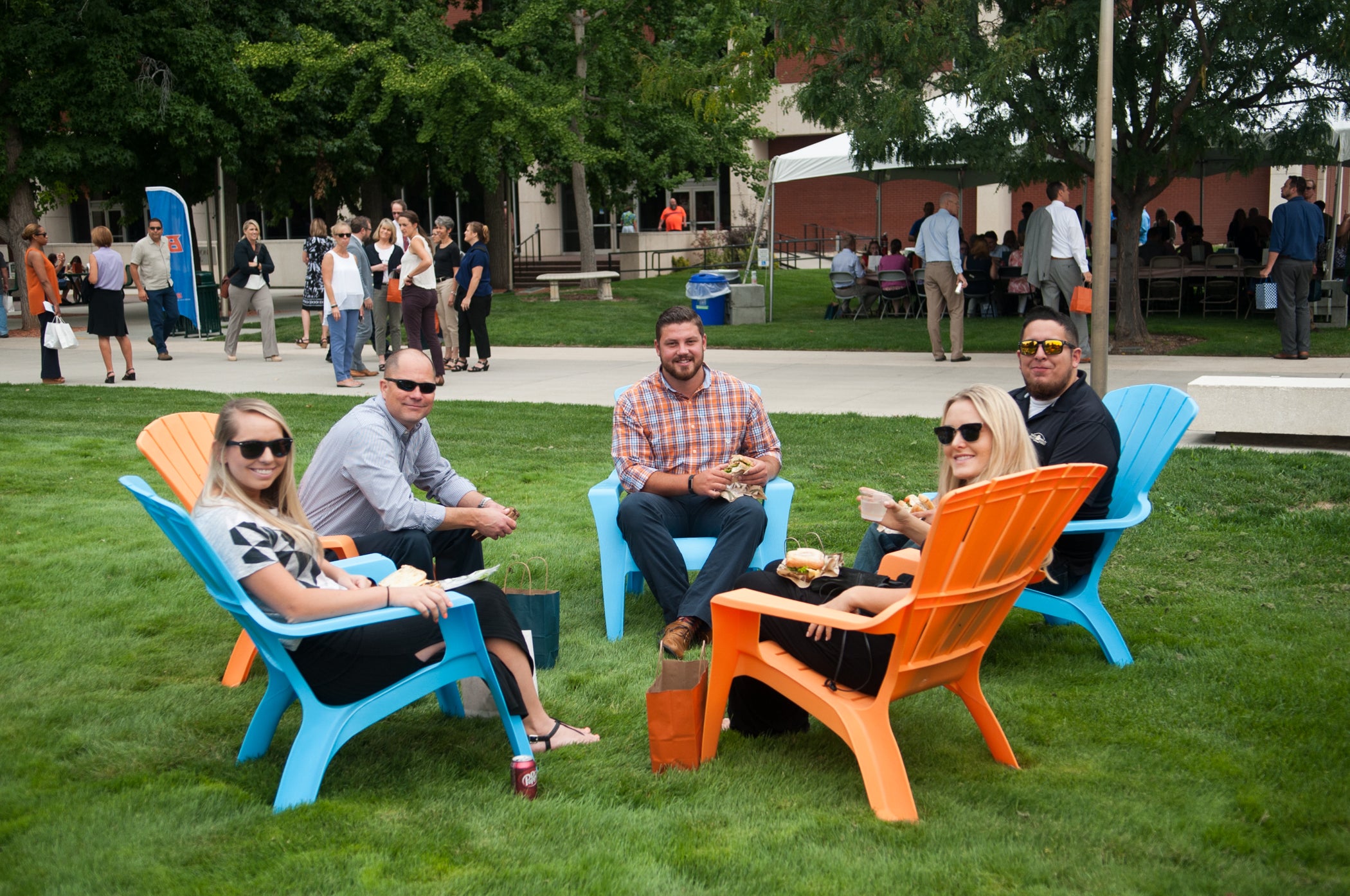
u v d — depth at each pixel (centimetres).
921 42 1217
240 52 2002
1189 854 275
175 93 2030
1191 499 627
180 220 1802
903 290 1841
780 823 297
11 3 1961
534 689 351
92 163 2022
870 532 451
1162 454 434
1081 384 432
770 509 471
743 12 2031
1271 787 311
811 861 274
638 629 473
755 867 271
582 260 2456
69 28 1991
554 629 425
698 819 300
